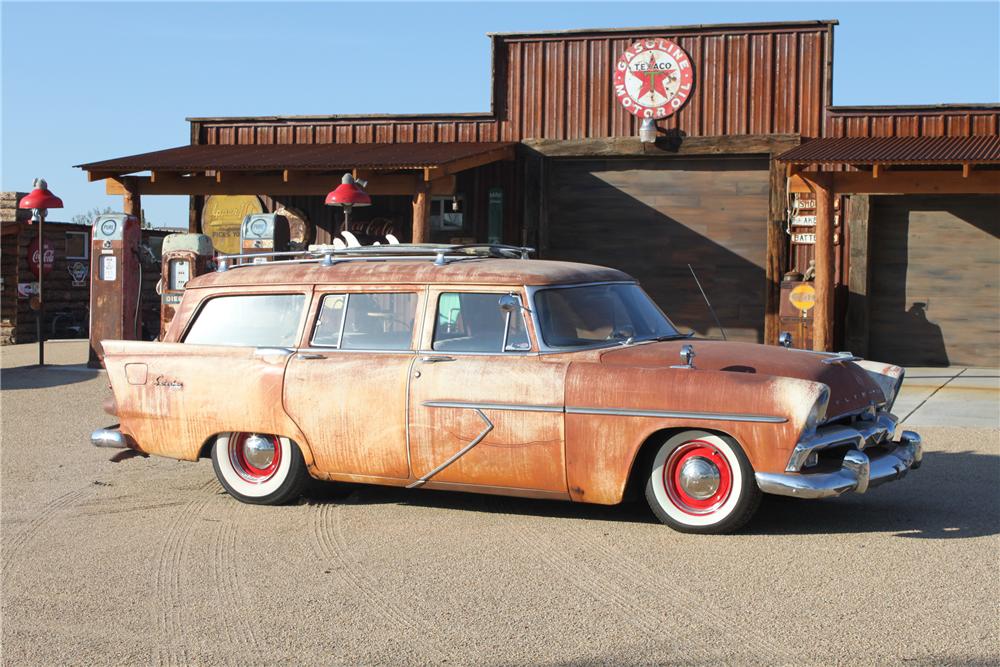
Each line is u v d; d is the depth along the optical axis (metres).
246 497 7.07
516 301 6.37
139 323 15.77
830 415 5.92
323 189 16.16
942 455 8.55
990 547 5.74
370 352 6.74
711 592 5.02
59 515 6.85
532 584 5.20
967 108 15.66
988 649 4.24
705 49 16.77
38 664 4.32
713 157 16.97
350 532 6.30
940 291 16.08
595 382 6.08
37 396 12.77
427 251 7.25
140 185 16.69
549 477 6.19
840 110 16.12
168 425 7.21
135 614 4.89
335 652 4.36
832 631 4.47
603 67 17.27
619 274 7.07
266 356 6.96
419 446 6.48
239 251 19.64
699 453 6.04
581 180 17.66
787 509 6.67
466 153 15.66
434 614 4.79
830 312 14.02
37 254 22.00
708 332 17.17
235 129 19.22
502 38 17.70
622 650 4.30
